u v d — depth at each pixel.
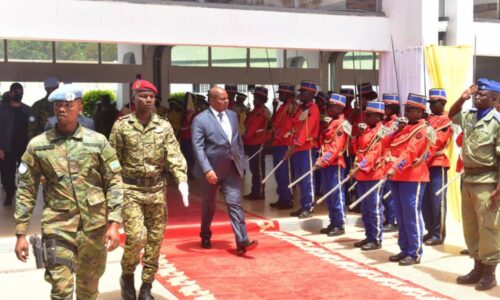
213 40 7.77
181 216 8.48
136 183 4.99
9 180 9.34
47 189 3.89
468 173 5.52
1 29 6.75
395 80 8.76
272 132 9.20
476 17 9.41
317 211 8.91
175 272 6.01
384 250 6.97
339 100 7.43
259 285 5.57
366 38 8.68
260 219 8.27
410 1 8.49
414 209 6.31
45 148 3.82
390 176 6.25
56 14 6.97
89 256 3.90
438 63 8.27
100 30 7.19
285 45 8.20
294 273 5.98
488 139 5.38
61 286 3.77
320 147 8.38
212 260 6.47
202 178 6.70
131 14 7.33
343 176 7.75
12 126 9.23
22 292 5.45
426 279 5.84
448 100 8.35
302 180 8.27
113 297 5.33
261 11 8.02
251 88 13.15
